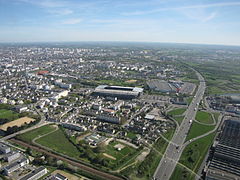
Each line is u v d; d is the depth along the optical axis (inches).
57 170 7288.4
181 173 7283.5
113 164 7687.0
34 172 6865.2
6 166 7111.2
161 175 7155.5
